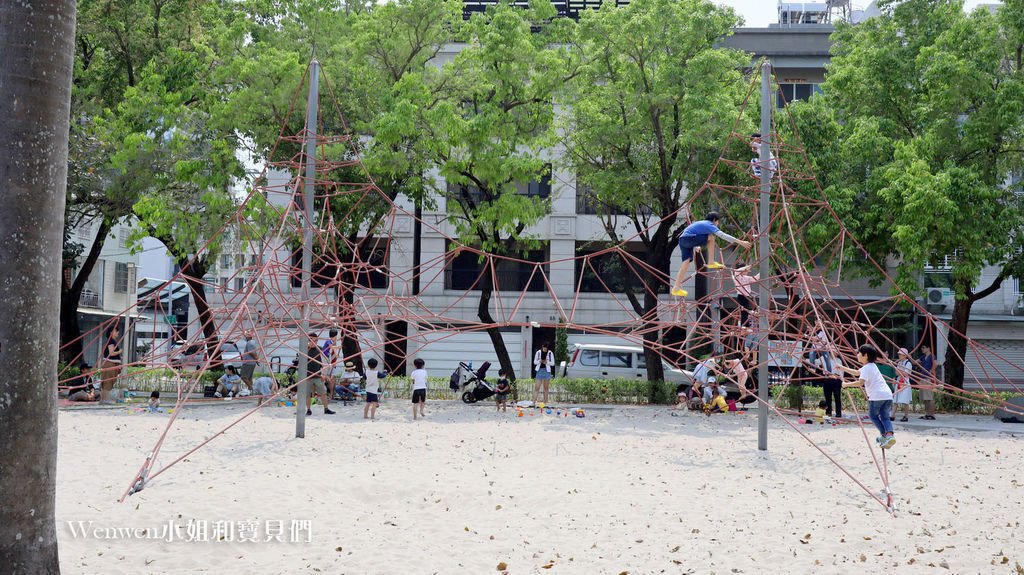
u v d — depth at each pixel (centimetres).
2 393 496
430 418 1891
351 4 2469
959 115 2144
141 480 1009
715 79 2103
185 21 2452
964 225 1922
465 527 843
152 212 2039
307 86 2070
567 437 1588
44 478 515
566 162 2461
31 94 506
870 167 2181
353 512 909
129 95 2138
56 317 526
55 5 517
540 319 3158
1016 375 2995
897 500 1018
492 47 2106
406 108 2017
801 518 910
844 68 2245
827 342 1459
